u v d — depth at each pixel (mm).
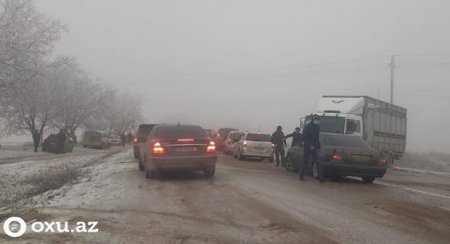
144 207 9820
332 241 7258
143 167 17750
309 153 14969
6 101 30766
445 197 12914
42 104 39531
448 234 8062
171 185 13367
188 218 8750
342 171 14719
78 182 14438
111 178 15148
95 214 9078
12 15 28672
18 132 40969
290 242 7145
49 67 33031
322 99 26578
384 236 7688
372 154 14914
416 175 22484
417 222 8930
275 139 20859
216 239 7270
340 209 9922
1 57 27812
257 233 7652
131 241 7141
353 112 25094
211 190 12367
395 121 31109
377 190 13492
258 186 13273
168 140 14508
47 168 20062
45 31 29672
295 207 9977
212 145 14945
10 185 15500
